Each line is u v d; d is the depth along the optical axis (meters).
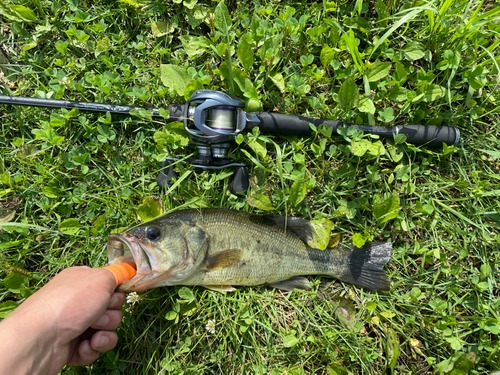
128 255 0.35
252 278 0.37
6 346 0.25
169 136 0.38
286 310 0.41
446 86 0.43
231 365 0.39
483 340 0.39
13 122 0.42
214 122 0.36
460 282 0.42
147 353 0.39
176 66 0.40
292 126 0.40
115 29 0.43
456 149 0.41
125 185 0.40
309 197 0.42
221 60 0.43
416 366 0.41
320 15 0.43
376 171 0.40
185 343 0.38
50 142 0.38
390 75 0.44
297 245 0.38
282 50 0.43
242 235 0.37
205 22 0.42
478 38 0.41
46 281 0.40
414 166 0.42
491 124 0.43
